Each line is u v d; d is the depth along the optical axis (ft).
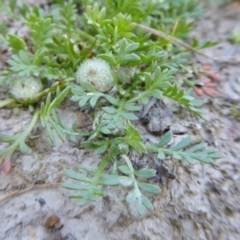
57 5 0.24
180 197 0.17
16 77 0.20
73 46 0.20
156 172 0.17
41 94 0.19
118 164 0.17
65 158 0.18
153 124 0.19
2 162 0.17
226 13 0.28
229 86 0.22
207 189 0.17
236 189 0.17
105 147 0.17
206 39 0.26
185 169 0.18
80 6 0.25
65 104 0.20
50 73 0.19
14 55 0.19
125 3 0.21
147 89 0.18
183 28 0.23
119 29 0.19
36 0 0.26
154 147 0.17
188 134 0.19
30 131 0.18
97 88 0.18
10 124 0.19
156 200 0.17
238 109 0.21
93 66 0.18
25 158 0.18
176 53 0.22
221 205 0.17
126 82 0.19
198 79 0.22
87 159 0.18
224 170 0.18
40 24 0.19
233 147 0.19
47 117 0.17
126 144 0.17
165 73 0.18
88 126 0.19
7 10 0.22
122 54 0.18
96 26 0.19
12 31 0.24
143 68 0.21
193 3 0.26
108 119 0.17
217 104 0.21
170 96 0.18
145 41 0.21
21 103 0.19
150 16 0.24
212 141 0.19
